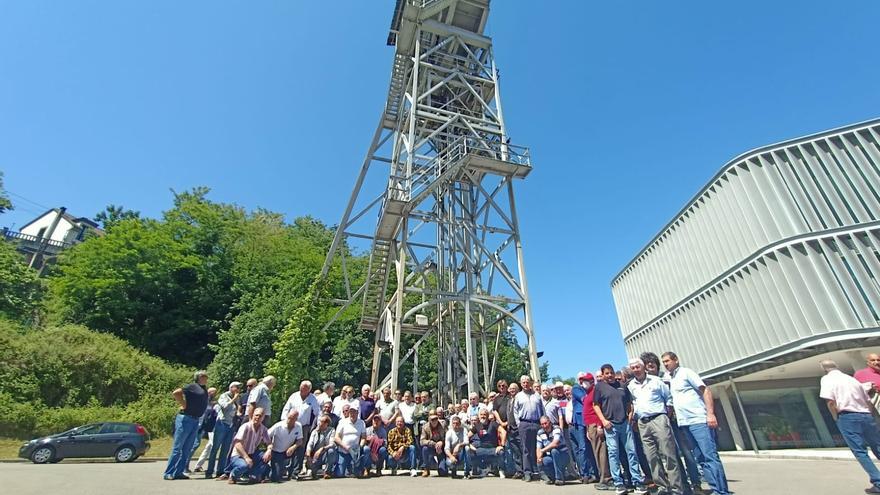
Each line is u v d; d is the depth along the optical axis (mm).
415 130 21047
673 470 6277
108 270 32469
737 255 29969
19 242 53812
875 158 25875
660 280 40188
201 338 35125
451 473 9719
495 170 17391
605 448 8055
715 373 32062
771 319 26938
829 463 12680
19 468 11805
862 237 24625
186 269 36844
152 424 22766
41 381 22484
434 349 36250
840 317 23641
